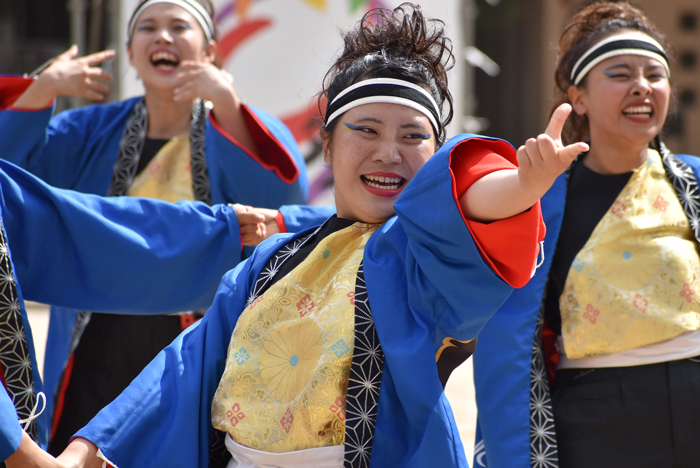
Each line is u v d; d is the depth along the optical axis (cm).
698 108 4044
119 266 912
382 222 680
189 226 957
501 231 549
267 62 2250
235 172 1180
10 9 3784
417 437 597
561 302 990
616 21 1059
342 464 611
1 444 646
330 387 618
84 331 1170
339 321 632
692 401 930
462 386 1884
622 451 933
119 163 1241
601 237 991
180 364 696
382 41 707
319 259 672
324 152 726
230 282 730
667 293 955
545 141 501
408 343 599
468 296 572
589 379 962
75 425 1162
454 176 574
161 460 658
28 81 1218
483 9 4516
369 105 658
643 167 1021
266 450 628
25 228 877
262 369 649
